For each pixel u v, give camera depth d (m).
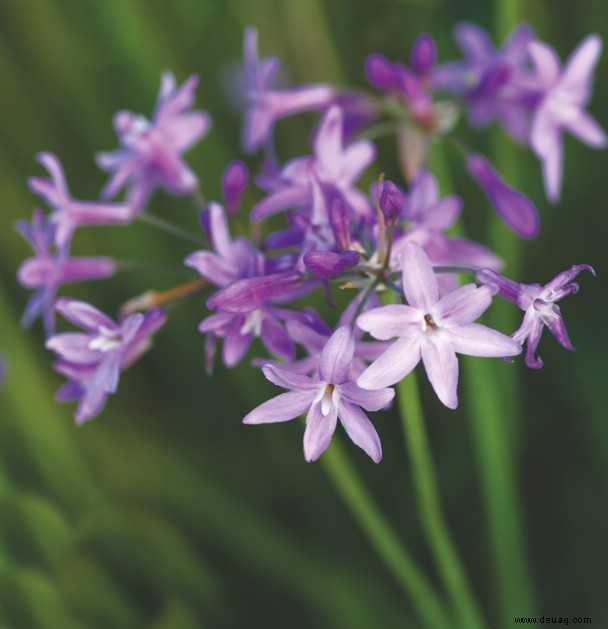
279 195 0.34
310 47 0.51
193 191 0.37
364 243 0.33
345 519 0.47
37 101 0.53
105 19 0.52
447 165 0.51
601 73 0.51
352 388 0.31
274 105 0.40
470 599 0.39
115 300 0.51
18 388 0.47
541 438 0.47
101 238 0.51
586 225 0.49
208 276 0.32
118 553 0.43
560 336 0.31
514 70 0.40
